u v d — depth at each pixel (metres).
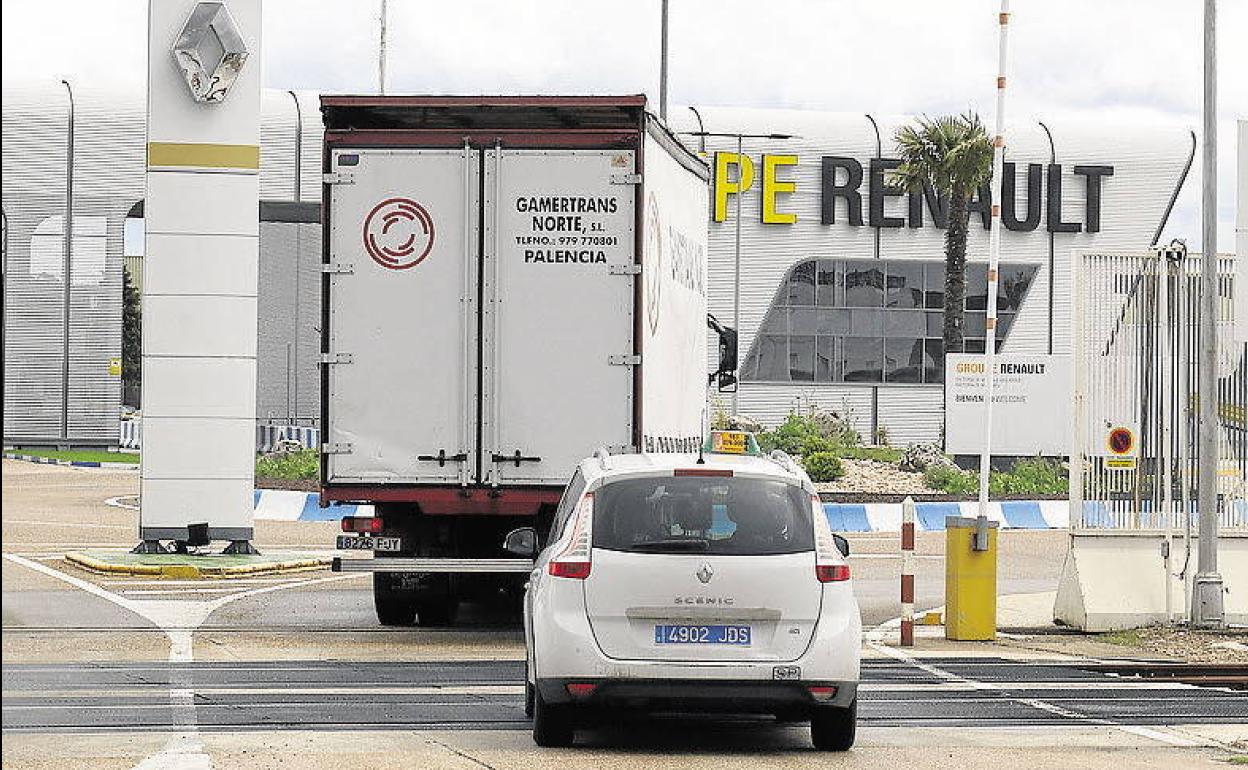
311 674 39.69
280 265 199.12
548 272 46.38
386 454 46.50
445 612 50.88
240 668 40.62
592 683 28.81
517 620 53.19
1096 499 52.59
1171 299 53.09
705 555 29.09
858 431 198.75
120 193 194.25
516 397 46.47
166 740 29.73
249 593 60.19
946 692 38.69
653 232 47.84
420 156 46.41
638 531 29.42
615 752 29.33
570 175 46.38
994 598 49.62
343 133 46.38
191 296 68.88
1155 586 52.22
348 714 33.34
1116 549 52.53
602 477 30.06
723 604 28.95
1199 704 37.41
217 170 68.44
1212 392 51.81
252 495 70.00
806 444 130.12
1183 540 52.94
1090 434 52.69
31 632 47.69
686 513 29.62
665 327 49.91
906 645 48.06
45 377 192.88
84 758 27.67
